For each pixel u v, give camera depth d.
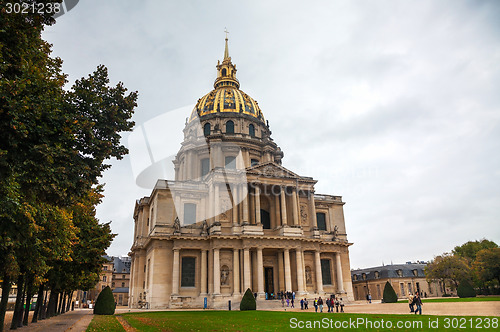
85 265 42.44
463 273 97.38
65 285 46.78
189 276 71.06
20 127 14.69
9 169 15.66
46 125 16.77
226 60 115.75
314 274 78.62
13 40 16.27
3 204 16.61
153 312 53.69
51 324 36.75
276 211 80.06
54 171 17.06
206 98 103.75
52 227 25.19
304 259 79.00
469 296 73.19
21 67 16.55
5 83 14.33
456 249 123.12
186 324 31.75
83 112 20.69
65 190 18.38
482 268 92.75
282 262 75.88
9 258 20.39
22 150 16.22
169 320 36.44
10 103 14.23
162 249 70.88
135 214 93.69
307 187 82.38
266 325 29.66
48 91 18.44
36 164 16.22
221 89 106.06
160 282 69.12
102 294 50.88
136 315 46.72
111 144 20.25
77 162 18.72
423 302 60.44
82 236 39.09
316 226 81.25
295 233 76.50
